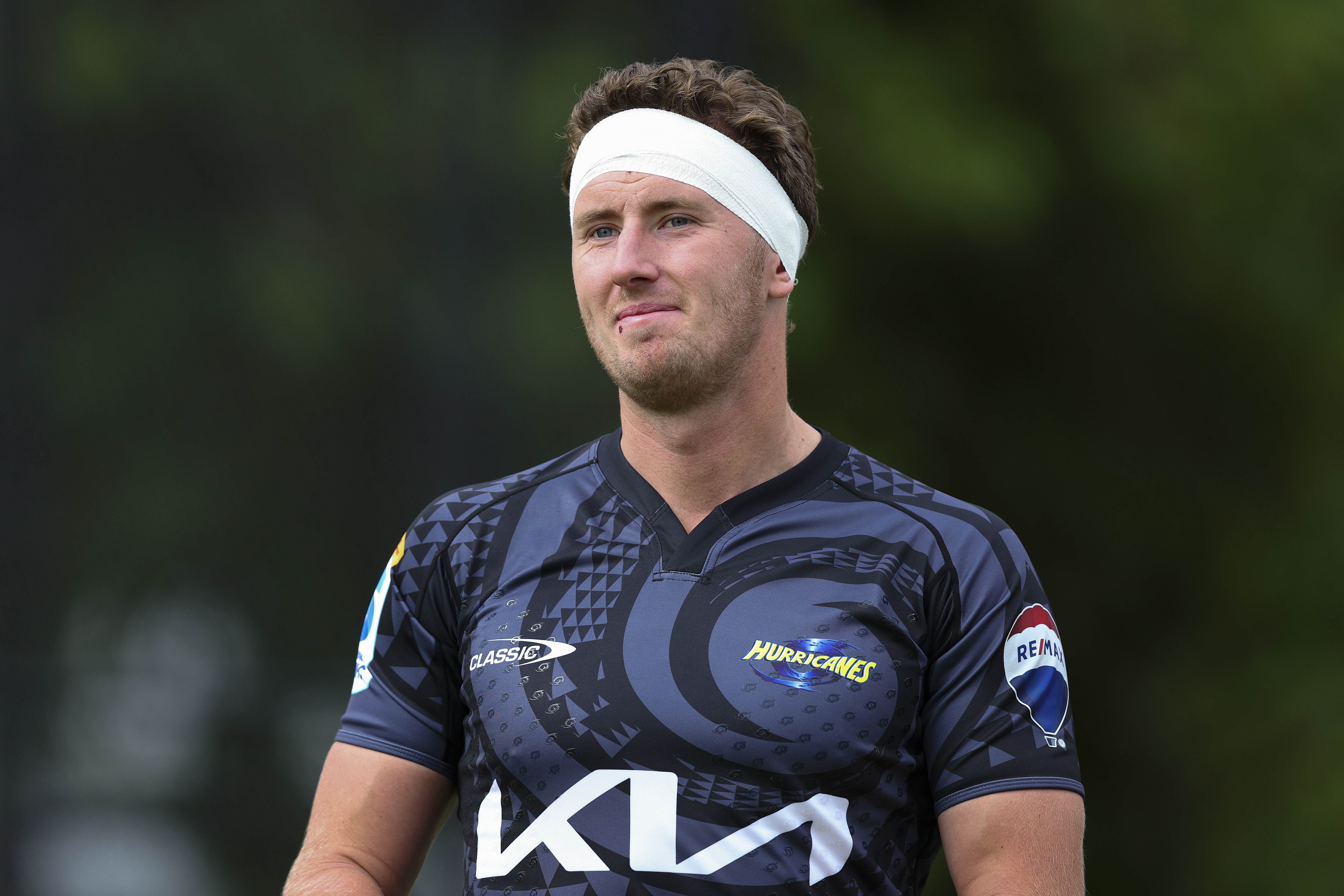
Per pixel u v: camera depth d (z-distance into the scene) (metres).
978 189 23.19
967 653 6.34
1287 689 25.33
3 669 17.47
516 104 18.31
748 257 6.69
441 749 6.88
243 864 17.59
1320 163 26.75
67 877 17.12
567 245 18.17
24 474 18.02
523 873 6.18
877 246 24.95
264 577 18.33
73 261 18.42
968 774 6.19
